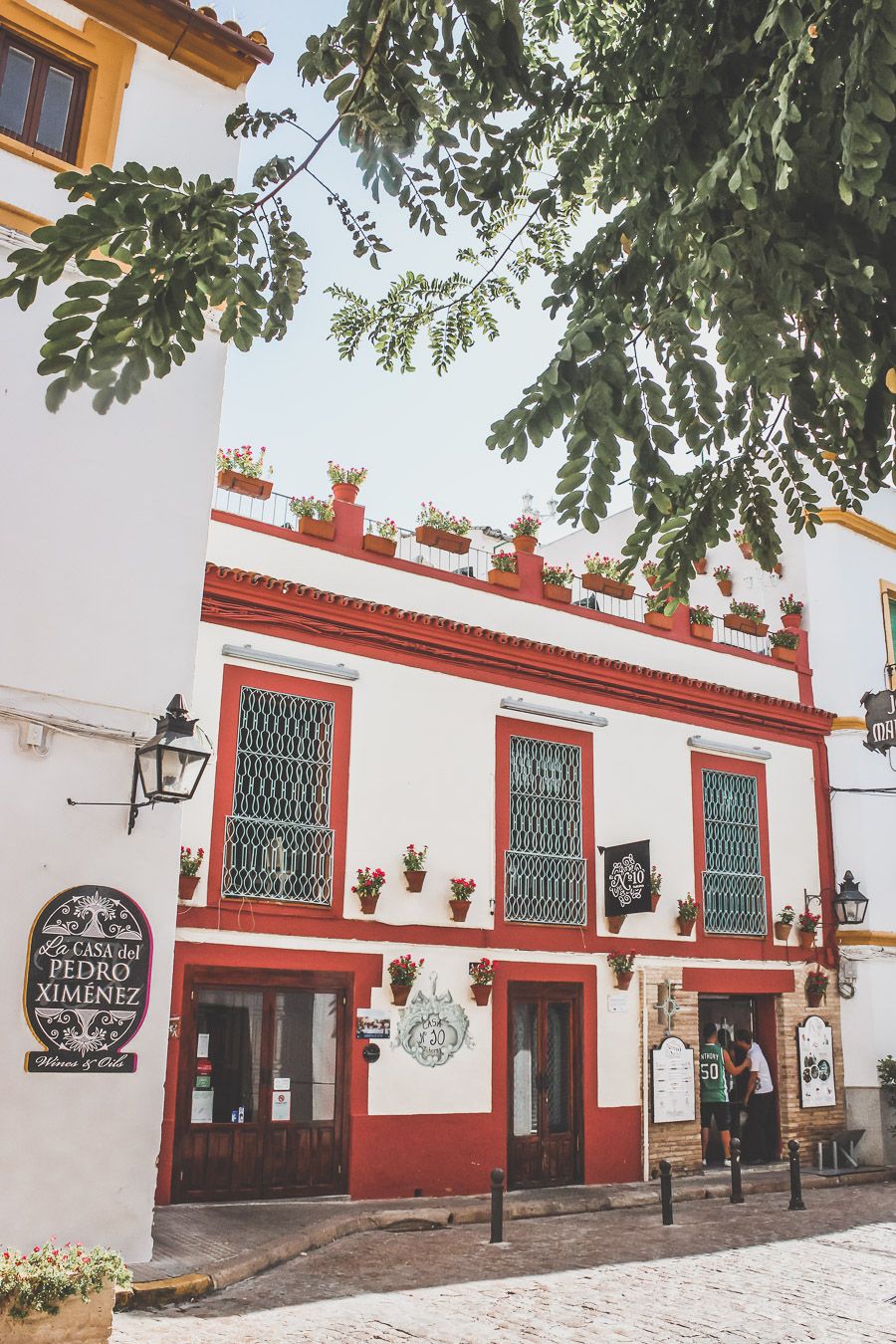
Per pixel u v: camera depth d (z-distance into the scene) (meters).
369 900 12.29
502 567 15.01
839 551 18.33
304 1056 11.85
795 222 3.65
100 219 3.56
